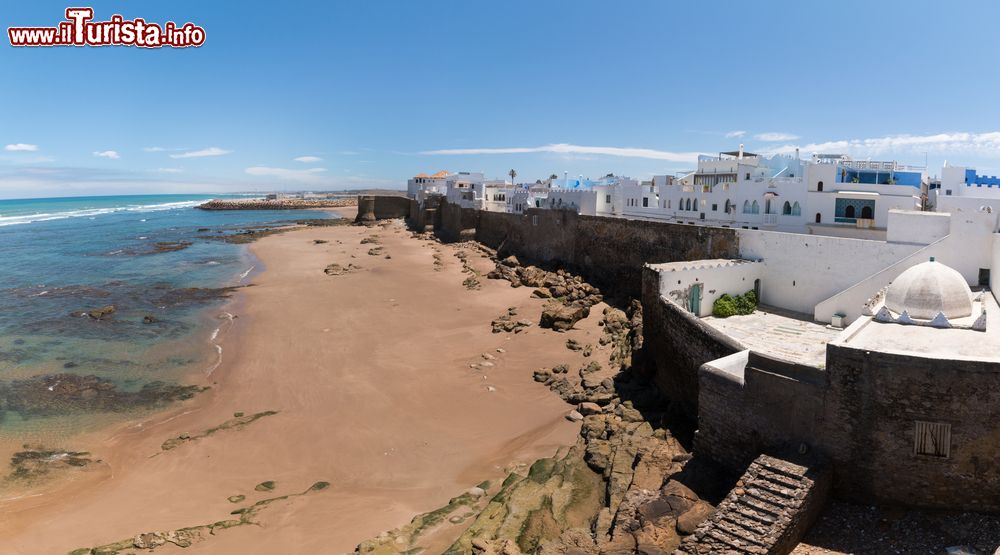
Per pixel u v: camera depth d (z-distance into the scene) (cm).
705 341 2528
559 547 1769
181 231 12706
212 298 5856
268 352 4153
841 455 1712
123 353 4181
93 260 8344
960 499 1602
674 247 4703
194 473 2612
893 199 4394
